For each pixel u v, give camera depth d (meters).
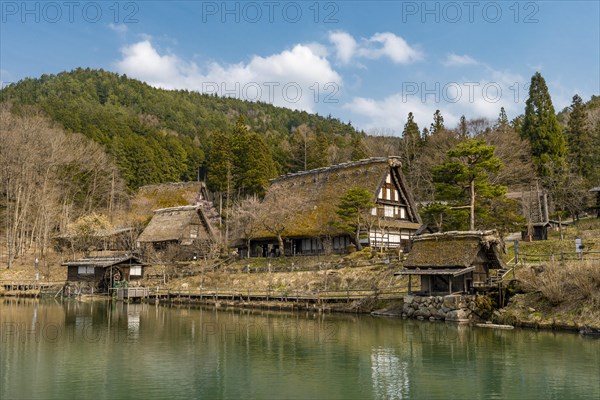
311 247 56.94
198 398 17.64
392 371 21.06
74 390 18.56
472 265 34.06
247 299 46.72
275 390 18.52
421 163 75.38
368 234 51.31
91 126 105.88
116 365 22.39
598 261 31.91
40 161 74.25
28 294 58.59
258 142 89.06
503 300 32.81
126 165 97.75
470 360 22.73
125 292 53.16
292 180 66.00
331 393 18.19
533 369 20.94
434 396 17.69
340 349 25.52
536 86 70.69
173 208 71.00
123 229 69.75
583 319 28.52
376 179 55.81
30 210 76.94
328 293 43.22
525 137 70.12
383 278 42.41
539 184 64.31
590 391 17.91
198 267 60.16
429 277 35.69
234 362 22.89
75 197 87.44
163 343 27.48
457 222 45.03
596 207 58.81
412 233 58.72
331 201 57.09
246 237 59.66
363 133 151.50
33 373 20.98
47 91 149.62
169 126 149.38
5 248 75.38
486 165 42.12
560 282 30.62
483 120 72.62
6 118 75.25
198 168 113.50
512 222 48.16
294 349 25.70
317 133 115.12
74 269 60.50
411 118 88.31
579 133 71.38
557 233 55.50
